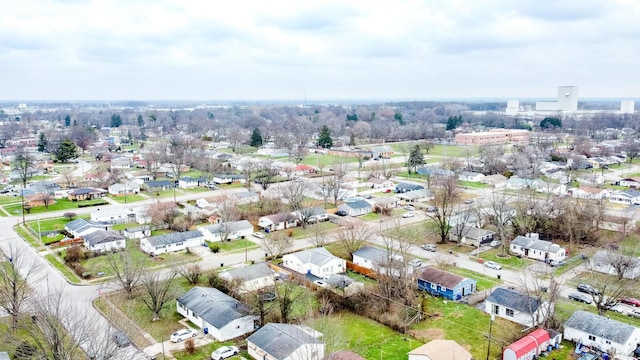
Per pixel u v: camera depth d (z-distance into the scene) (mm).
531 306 60625
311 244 91750
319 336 53594
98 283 72312
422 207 120312
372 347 54562
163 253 86500
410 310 62719
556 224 96062
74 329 47562
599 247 89500
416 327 59719
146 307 64312
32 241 92312
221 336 55875
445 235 94312
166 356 52250
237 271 71062
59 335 48344
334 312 63438
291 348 49312
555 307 62781
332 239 94312
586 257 84750
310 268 76125
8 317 59344
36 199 119000
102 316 61062
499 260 84500
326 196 120688
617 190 133000
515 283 74250
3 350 50219
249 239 95000
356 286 68188
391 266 67938
